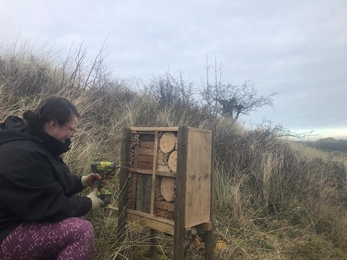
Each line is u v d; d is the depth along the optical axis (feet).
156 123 17.15
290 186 16.85
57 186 6.15
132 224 8.70
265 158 17.48
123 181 8.78
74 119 6.81
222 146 17.16
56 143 6.61
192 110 20.36
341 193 19.30
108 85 20.20
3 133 6.24
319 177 19.70
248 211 13.55
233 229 11.98
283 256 10.73
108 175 7.89
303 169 19.24
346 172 21.74
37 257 6.02
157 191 8.15
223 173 15.75
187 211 7.52
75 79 17.42
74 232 6.06
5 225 5.96
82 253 6.07
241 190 15.21
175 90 21.95
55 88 15.65
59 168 6.64
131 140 8.82
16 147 5.96
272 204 15.26
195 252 9.71
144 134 8.66
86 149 11.71
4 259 5.92
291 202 15.61
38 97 14.57
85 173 10.69
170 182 7.90
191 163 7.62
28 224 6.00
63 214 6.14
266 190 15.49
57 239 5.99
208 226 8.23
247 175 15.90
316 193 17.16
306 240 12.30
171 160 7.87
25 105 13.60
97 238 8.92
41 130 6.50
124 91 21.02
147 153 8.55
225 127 19.63
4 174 5.67
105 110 17.08
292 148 22.94
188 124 18.31
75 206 6.50
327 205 15.61
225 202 13.65
